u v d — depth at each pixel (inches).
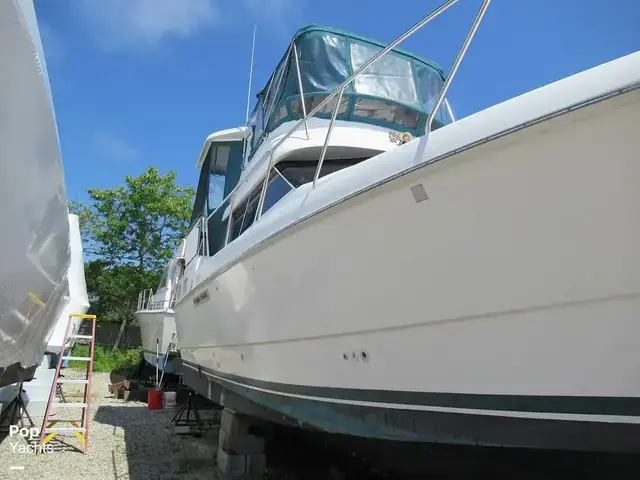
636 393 68.3
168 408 361.1
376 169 93.0
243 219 184.5
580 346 71.7
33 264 125.3
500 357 80.4
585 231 67.6
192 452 235.1
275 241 122.4
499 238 75.7
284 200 134.9
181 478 196.2
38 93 83.7
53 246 133.3
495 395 82.4
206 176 276.8
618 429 70.4
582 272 69.2
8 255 110.9
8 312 131.5
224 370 180.5
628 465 77.7
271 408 141.9
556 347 74.0
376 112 183.6
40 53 81.0
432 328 88.7
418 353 92.0
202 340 204.8
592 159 65.0
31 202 103.3
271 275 127.9
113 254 908.6
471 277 80.4
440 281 84.7
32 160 94.2
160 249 910.4
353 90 179.0
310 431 135.6
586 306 70.2
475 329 82.7
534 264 73.2
